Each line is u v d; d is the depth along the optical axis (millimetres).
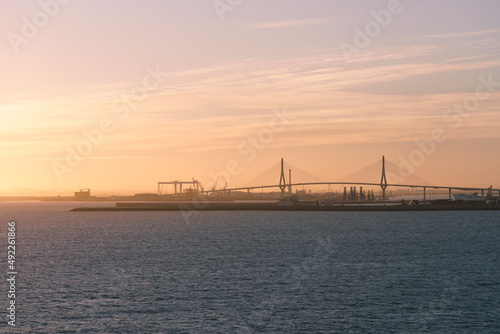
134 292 69812
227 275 80938
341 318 57656
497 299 64750
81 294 69000
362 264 90750
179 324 56156
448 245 117750
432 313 59219
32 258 103562
